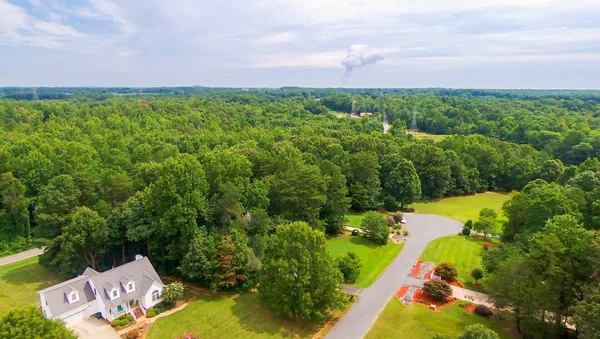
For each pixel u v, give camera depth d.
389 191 89.75
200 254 48.31
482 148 107.88
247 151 83.62
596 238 35.59
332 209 69.75
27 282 52.81
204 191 55.59
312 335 40.03
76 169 74.12
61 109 165.12
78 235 50.72
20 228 67.81
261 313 44.44
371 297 47.56
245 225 55.53
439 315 43.16
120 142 104.12
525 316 37.22
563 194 56.56
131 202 55.88
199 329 41.56
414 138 143.12
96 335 40.56
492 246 64.31
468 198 100.75
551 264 36.81
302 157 81.75
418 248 63.94
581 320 31.11
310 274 41.94
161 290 46.84
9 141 102.88
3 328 29.38
